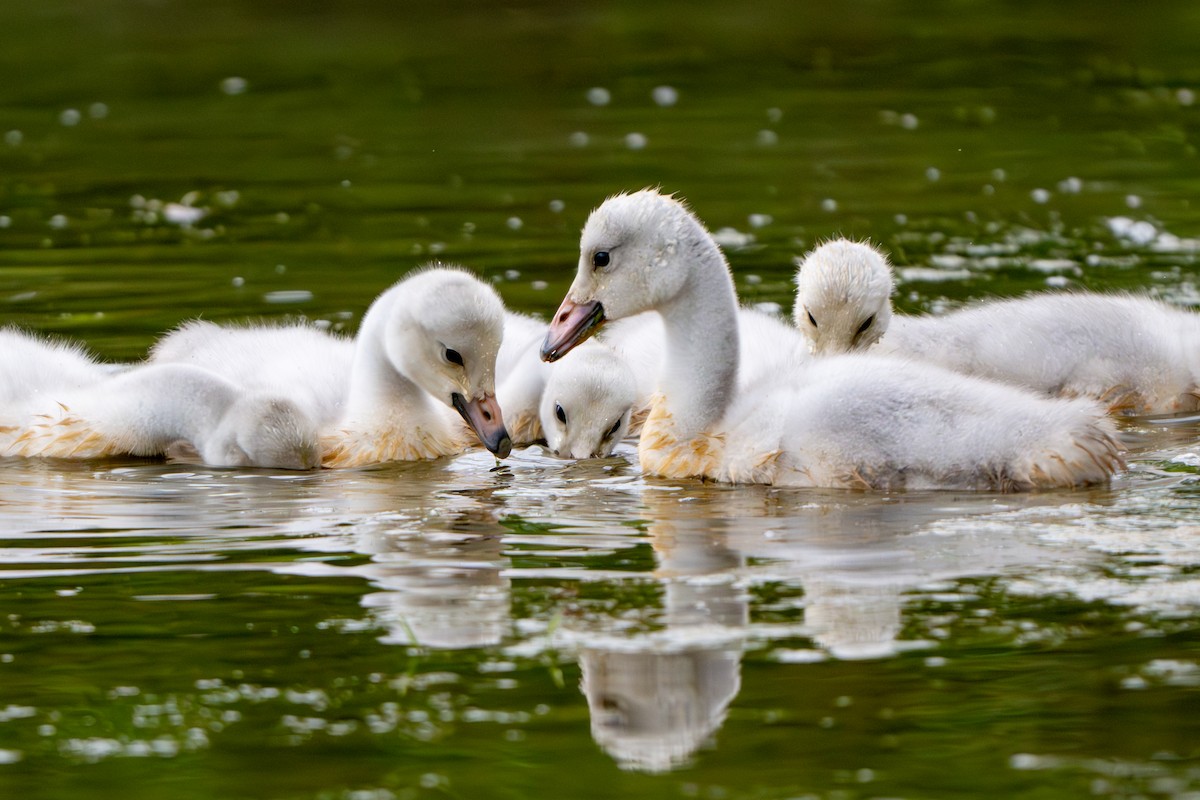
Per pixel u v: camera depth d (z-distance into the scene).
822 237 21.09
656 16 38.94
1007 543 10.76
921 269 19.36
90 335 17.03
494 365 13.79
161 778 7.93
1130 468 12.68
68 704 8.69
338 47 36.25
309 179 25.27
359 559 10.86
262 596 10.16
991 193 23.38
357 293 18.69
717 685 8.73
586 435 14.14
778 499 12.14
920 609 9.63
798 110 29.81
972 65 33.25
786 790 7.73
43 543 11.32
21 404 14.16
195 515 12.04
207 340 15.70
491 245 20.97
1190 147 26.02
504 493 12.71
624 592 10.05
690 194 23.69
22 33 37.81
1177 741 8.08
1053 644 9.12
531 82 32.66
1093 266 19.30
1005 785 7.72
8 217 22.97
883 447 12.20
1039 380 15.11
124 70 34.06
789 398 12.78
